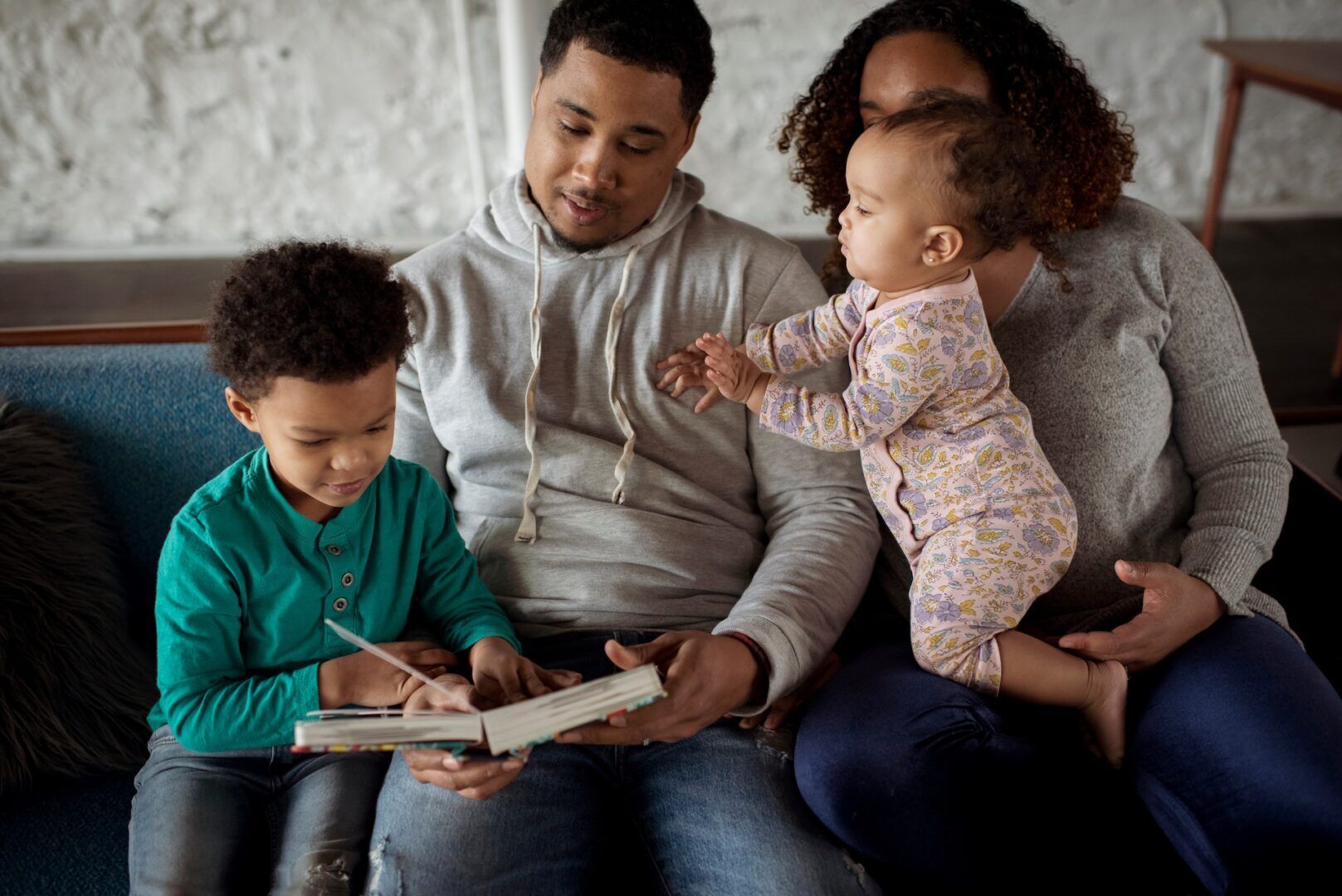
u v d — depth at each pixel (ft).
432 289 4.07
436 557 3.89
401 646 3.65
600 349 4.11
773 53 9.26
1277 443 4.16
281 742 3.49
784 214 9.83
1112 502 4.07
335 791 3.64
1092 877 3.69
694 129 4.02
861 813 3.47
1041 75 4.04
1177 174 10.18
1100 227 4.21
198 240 9.04
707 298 4.17
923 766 3.45
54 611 4.18
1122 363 4.07
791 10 9.11
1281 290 9.15
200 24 8.38
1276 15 9.65
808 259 9.06
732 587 4.14
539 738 2.98
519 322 4.08
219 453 4.59
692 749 3.74
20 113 8.39
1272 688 3.53
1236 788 3.43
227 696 3.48
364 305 3.17
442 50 8.79
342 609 3.66
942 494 3.77
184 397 4.54
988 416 3.76
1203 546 3.98
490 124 9.07
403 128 9.02
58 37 8.23
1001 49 3.99
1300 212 10.27
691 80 3.75
